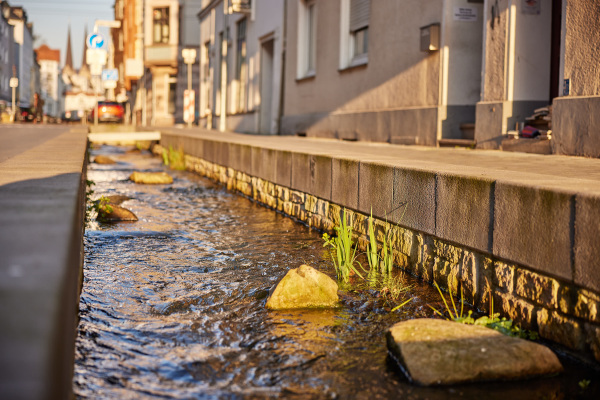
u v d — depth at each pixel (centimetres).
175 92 4728
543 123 980
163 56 4597
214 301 468
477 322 405
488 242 440
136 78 6091
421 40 1242
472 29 1212
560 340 366
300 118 1975
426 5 1262
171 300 468
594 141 825
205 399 290
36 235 216
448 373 317
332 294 466
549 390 311
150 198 1105
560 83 896
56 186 352
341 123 1669
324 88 1802
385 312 447
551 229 371
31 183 369
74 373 316
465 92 1218
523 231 399
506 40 1024
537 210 384
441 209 506
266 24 2345
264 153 1038
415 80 1309
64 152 741
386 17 1426
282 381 316
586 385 316
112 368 326
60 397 177
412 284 529
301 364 340
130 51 6000
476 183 454
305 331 400
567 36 880
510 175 466
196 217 899
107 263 591
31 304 155
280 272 564
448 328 349
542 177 448
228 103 2992
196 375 321
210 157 1477
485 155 898
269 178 1012
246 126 2625
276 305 452
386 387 311
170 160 1844
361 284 527
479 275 458
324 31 1794
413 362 323
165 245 686
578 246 348
